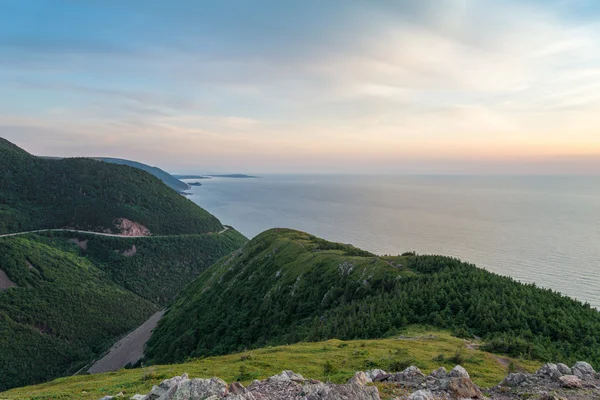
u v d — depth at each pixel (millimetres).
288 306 75875
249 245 137000
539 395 16672
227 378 26359
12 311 133375
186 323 101812
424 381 18922
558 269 153375
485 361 29203
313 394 15625
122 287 182750
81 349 131125
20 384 107688
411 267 68438
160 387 17953
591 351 35000
